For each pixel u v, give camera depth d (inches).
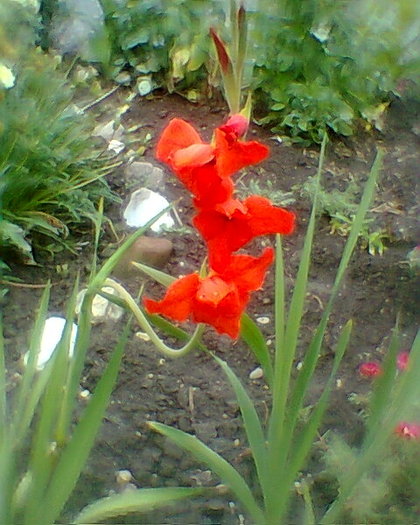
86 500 38.2
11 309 47.4
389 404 35.3
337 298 50.7
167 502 34.5
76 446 29.4
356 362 46.5
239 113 27.6
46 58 55.0
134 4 66.0
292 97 63.2
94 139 56.3
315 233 55.3
